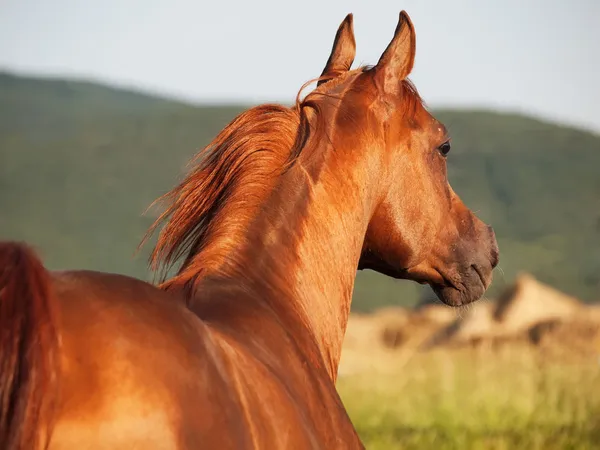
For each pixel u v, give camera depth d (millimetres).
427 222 7297
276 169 6266
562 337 36094
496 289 48062
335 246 6438
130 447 3764
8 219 114875
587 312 40750
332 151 6566
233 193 6098
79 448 3688
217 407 4129
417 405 20172
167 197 6137
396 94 7066
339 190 6504
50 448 3656
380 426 18672
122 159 149250
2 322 3662
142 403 3842
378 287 81438
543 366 26078
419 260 7391
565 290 80625
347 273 6598
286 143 6371
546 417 18672
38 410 3607
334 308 6480
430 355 30141
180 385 4000
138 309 4117
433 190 7301
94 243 103625
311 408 5312
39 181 137375
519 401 19656
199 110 178000
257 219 6043
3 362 3621
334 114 6762
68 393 3746
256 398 4523
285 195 6207
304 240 6207
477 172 143250
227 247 5836
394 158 7016
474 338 38438
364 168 6715
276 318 5641
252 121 6336
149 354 3975
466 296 7766
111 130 167125
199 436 3982
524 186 134125
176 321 4215
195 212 6090
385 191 7020
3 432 3566
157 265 6035
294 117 6504
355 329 47062
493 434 17125
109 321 3975
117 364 3867
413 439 16703
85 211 120312
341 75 7121
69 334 3857
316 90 6934
